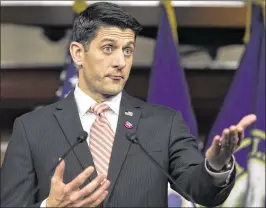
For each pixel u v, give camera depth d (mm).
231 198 11797
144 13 14242
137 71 14977
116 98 6770
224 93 15094
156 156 6395
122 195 6145
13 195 6160
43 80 15125
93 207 5703
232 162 5875
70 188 5422
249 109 12141
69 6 14477
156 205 6203
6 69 15188
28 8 14461
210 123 15312
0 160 15164
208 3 14492
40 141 6434
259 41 12273
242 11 14406
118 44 6395
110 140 6453
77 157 6254
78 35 6617
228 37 14734
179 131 6672
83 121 6652
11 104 15156
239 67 12328
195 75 15164
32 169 6352
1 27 15758
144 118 6715
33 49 15797
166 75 12312
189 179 6141
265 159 11836
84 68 6641
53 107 6793
